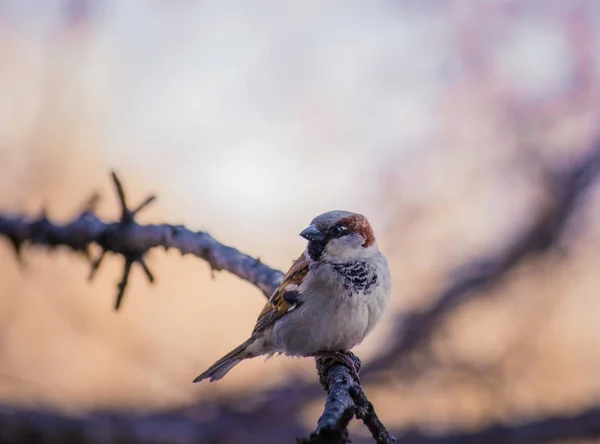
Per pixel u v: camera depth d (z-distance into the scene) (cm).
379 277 645
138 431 1277
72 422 1241
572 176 1420
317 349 643
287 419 1370
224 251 642
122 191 671
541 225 1412
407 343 1385
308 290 635
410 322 1391
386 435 473
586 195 1429
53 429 1220
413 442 1289
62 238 725
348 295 630
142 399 1362
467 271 1405
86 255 722
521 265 1420
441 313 1388
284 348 662
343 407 403
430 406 1373
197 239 646
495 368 1375
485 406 1357
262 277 641
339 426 386
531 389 1360
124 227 676
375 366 1384
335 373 578
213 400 1365
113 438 1255
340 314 630
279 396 1353
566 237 1420
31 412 1217
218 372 701
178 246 650
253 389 1388
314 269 639
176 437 1292
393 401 1391
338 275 632
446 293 1392
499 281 1408
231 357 701
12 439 1189
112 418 1277
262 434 1335
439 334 1395
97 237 690
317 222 652
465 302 1399
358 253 641
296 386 1366
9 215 760
